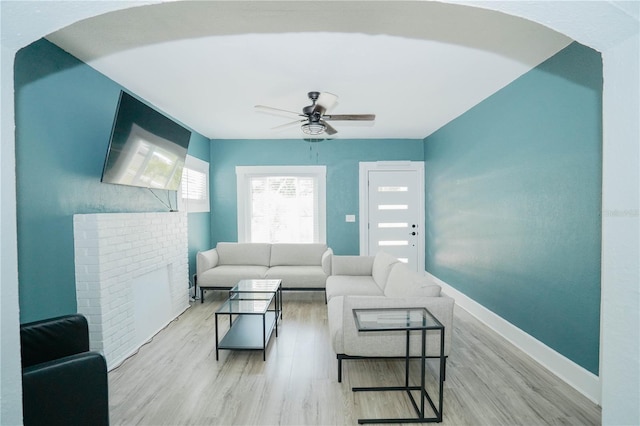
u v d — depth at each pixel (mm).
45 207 2080
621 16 848
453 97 3260
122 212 2885
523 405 1951
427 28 2010
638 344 893
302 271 4137
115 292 2473
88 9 893
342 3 1757
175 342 2865
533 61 2455
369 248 5223
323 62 2469
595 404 1961
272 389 2117
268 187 5246
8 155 893
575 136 2162
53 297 2133
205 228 4926
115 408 1918
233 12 1831
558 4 869
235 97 3219
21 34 897
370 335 2160
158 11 1816
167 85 2902
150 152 2904
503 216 2996
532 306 2598
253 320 3176
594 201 2029
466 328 3189
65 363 1353
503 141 2986
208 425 1773
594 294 2035
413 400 1939
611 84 958
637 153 885
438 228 4637
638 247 887
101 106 2629
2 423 882
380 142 5188
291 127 4418
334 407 1933
